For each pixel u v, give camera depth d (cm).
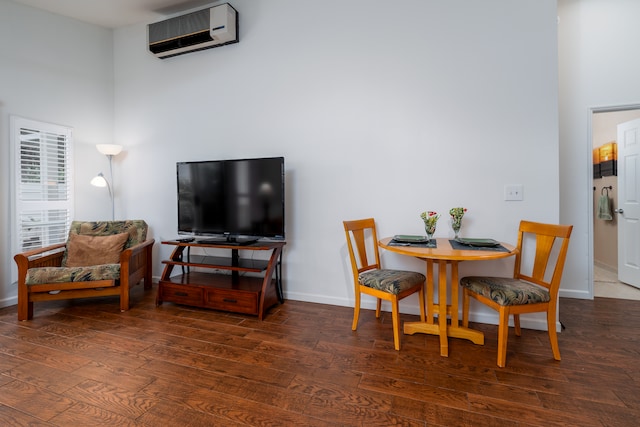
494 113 244
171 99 357
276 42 308
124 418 143
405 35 265
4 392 162
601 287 350
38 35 323
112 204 386
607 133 426
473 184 250
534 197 236
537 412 146
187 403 154
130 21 366
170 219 364
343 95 286
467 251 199
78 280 264
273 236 282
